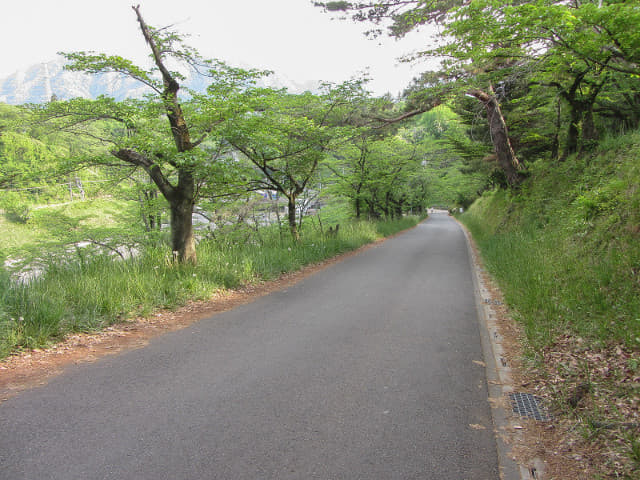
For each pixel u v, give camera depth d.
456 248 19.20
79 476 2.68
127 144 8.61
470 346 5.55
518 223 16.27
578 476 2.75
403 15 13.53
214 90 9.59
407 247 19.75
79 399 3.88
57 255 9.91
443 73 11.81
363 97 14.85
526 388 4.20
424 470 2.82
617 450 2.91
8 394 3.99
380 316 7.14
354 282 10.52
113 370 4.66
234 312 7.54
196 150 9.01
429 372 4.63
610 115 14.30
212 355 5.19
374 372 4.62
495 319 6.93
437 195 52.91
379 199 34.22
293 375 4.52
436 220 55.88
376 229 26.38
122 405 3.76
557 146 17.62
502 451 3.07
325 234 18.22
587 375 4.00
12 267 9.50
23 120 8.35
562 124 17.28
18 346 5.28
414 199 46.50
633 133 11.52
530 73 10.01
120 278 7.91
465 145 21.89
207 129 9.84
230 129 9.77
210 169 9.27
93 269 8.87
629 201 7.14
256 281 10.40
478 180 37.41
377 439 3.21
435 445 3.14
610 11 5.77
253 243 14.58
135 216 12.91
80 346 5.53
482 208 36.91
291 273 11.95
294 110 14.27
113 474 2.71
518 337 5.89
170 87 9.07
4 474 2.69
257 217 15.35
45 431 3.26
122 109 8.38
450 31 7.73
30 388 4.14
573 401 3.65
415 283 10.31
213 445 3.09
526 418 3.57
